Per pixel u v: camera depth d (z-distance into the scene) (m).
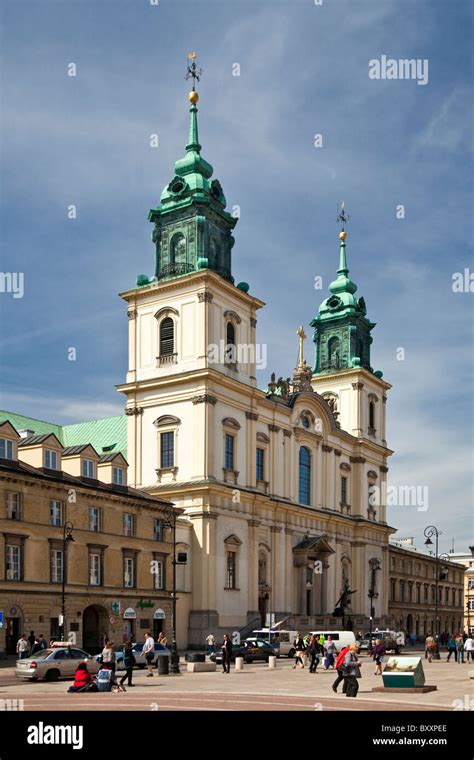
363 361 105.81
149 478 74.69
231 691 36.16
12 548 51.75
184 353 75.00
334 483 94.50
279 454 84.25
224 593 72.00
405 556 120.00
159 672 47.09
